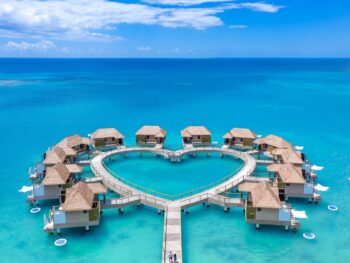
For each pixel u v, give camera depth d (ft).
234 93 451.53
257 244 108.99
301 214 116.16
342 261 100.37
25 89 486.38
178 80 655.76
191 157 190.49
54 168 135.54
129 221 123.85
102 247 107.76
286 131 249.14
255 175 160.97
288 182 131.75
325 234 114.42
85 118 295.07
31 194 138.31
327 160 185.47
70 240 111.45
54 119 289.33
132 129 257.55
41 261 100.53
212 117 299.58
